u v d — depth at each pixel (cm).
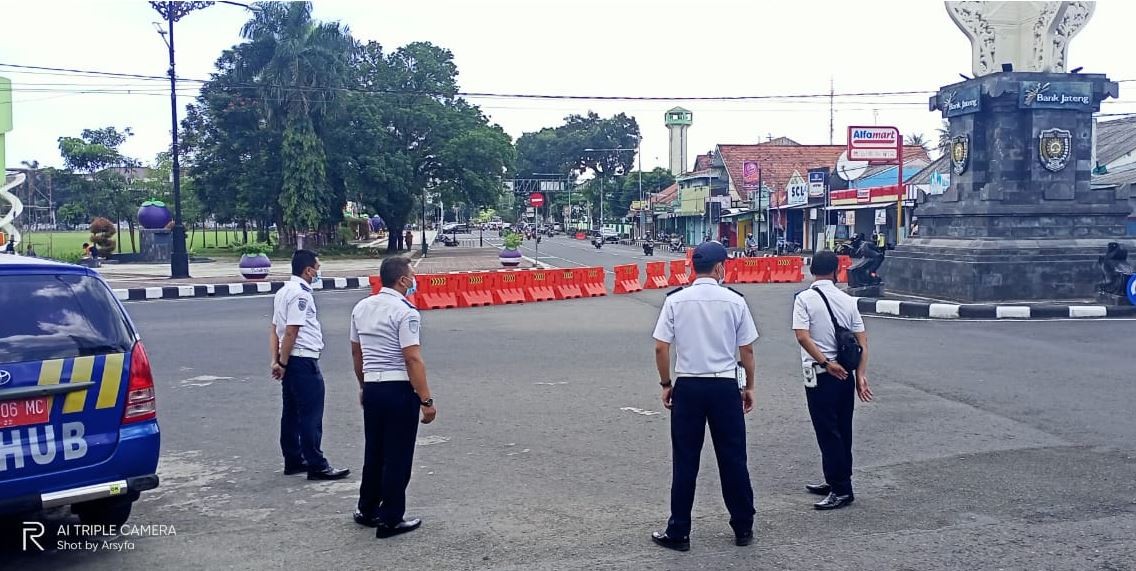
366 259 4769
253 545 543
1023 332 1529
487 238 10538
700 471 707
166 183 6022
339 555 523
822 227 4784
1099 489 634
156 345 1430
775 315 1864
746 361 541
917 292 2191
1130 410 895
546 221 12375
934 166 4153
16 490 476
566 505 614
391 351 553
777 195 5153
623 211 9944
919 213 2266
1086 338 1438
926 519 575
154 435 527
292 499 641
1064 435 795
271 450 781
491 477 685
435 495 640
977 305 1814
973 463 707
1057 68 2047
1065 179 2044
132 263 4125
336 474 695
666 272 3378
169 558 522
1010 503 605
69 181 5234
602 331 1605
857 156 3612
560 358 1281
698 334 529
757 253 4850
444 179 5406
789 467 710
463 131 5322
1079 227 2059
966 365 1183
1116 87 2041
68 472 492
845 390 603
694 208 6756
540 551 525
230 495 650
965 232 2078
